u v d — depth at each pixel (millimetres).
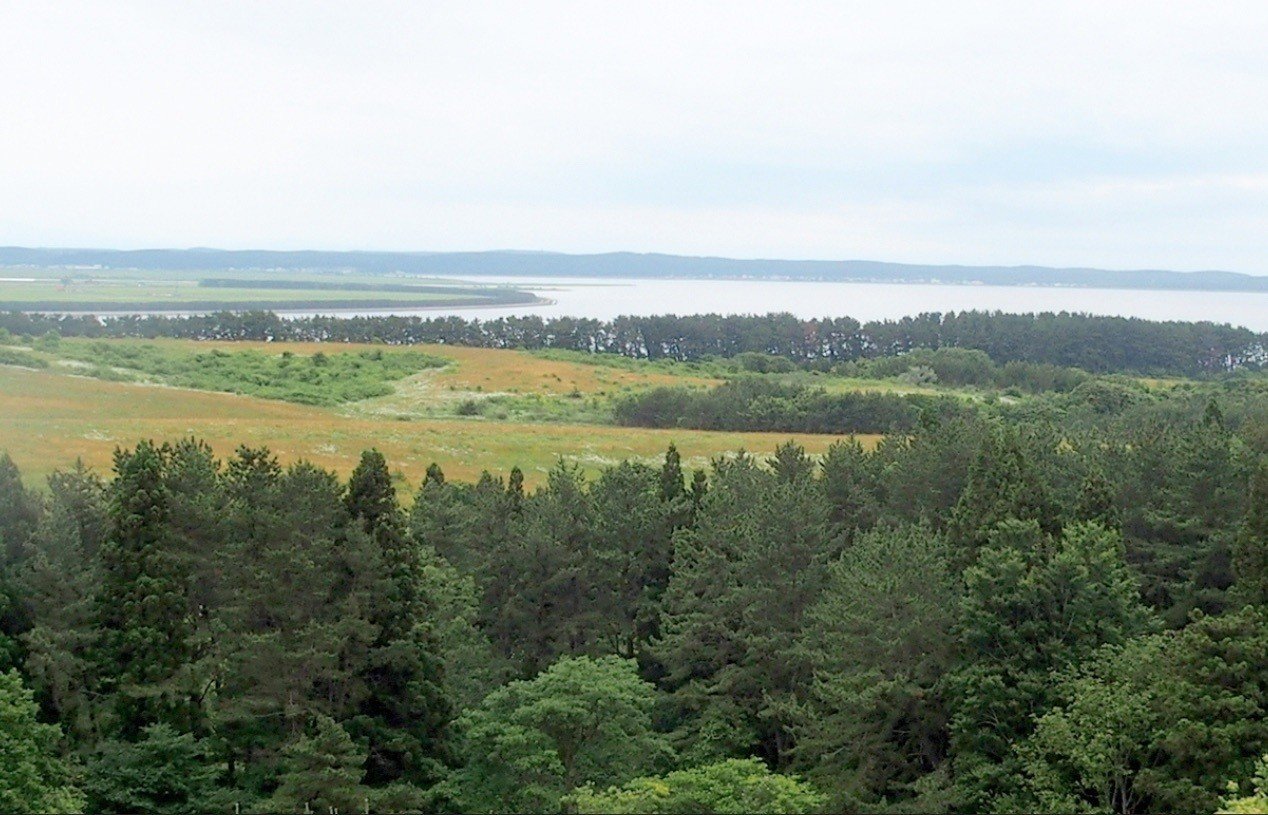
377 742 48469
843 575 51125
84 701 46281
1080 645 44094
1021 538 48375
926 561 49031
